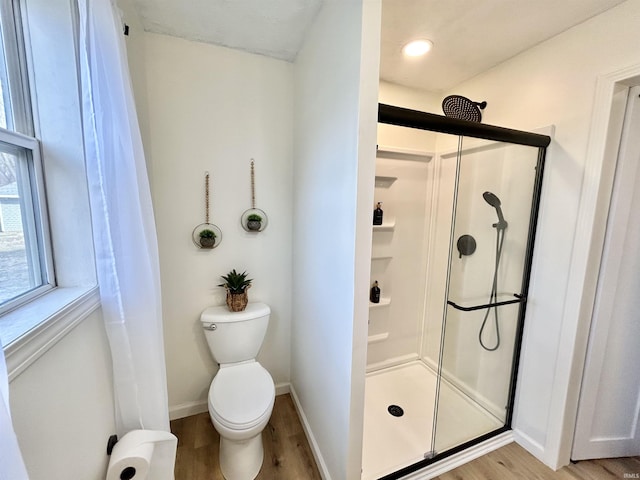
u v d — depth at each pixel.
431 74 1.73
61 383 0.66
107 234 0.85
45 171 0.80
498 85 1.61
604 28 1.16
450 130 1.22
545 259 1.41
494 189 1.55
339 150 1.12
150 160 1.51
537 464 1.44
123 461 0.82
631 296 1.33
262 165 1.78
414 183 2.07
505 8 1.16
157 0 1.23
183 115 1.57
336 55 1.12
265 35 1.50
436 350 2.12
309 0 1.24
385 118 1.10
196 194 1.65
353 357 1.08
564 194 1.32
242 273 1.81
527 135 1.32
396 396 1.94
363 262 1.04
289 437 1.62
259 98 1.72
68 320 0.68
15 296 0.69
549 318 1.40
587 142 1.23
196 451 1.52
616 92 1.15
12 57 0.73
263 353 1.95
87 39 0.78
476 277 1.64
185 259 1.67
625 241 1.28
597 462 1.45
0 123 0.69
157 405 1.03
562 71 1.31
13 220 0.70
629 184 1.23
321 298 1.39
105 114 0.82
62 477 0.65
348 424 1.11
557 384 1.38
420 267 2.21
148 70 1.48
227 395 1.38
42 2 0.77
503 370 1.64
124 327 0.91
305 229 1.61
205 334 1.63
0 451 0.36
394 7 1.16
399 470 1.37
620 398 1.41
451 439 1.56
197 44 1.55
